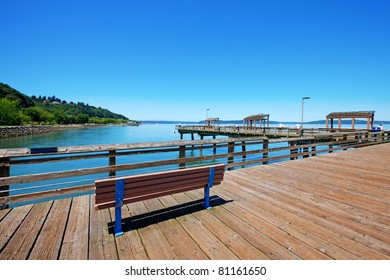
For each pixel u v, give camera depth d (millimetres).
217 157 5523
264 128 25844
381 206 3496
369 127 20625
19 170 13359
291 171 5895
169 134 51250
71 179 10852
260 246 2369
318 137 8766
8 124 50594
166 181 2854
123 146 4070
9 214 3119
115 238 2525
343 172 5809
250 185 4617
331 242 2451
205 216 3119
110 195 2455
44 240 2455
